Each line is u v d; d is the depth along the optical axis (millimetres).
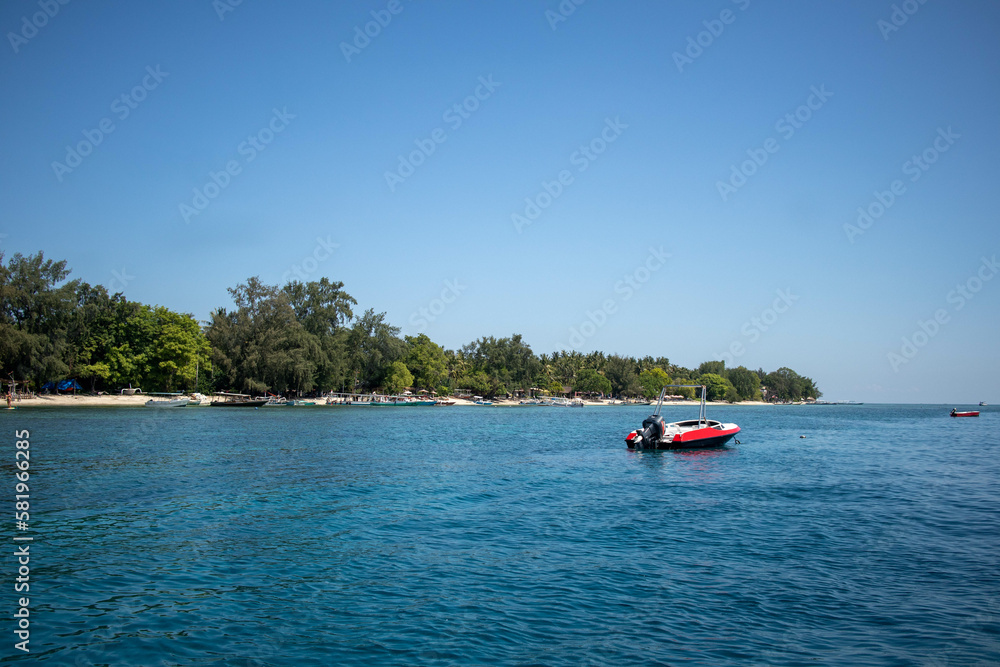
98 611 12484
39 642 11023
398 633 11539
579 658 10586
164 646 10922
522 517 21641
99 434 49219
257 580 14469
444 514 21953
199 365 106000
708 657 10680
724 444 50156
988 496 26938
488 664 10328
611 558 16547
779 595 13750
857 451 49906
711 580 14750
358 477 30094
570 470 34656
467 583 14367
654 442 44719
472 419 96062
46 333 83938
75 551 16625
